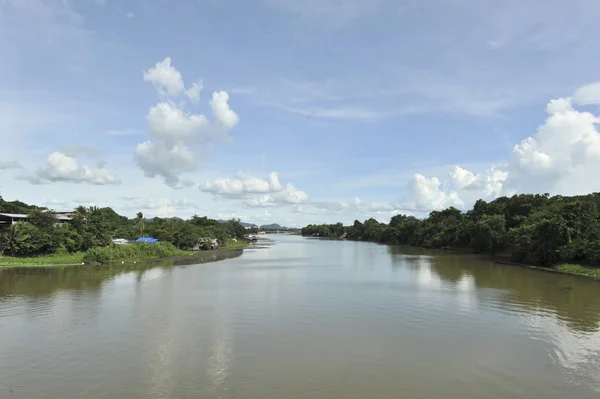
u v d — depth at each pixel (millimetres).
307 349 22828
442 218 152750
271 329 26828
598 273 54594
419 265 70500
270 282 48219
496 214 110375
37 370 19750
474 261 78625
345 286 44969
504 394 17141
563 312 31859
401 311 32094
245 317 30031
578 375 19234
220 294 39688
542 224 69250
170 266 68438
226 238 154625
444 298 37594
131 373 19328
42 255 73500
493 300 36656
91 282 47875
